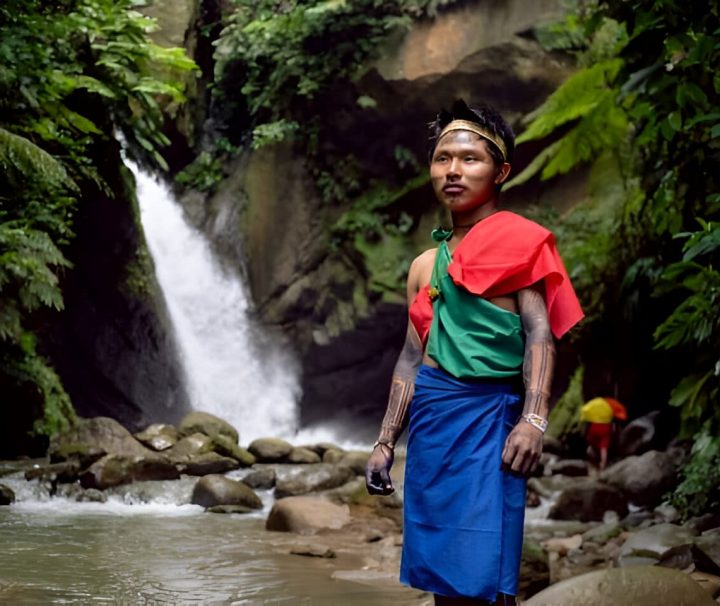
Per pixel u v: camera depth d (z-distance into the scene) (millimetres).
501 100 15328
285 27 16766
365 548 6473
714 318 5578
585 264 13305
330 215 16859
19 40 9547
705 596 3541
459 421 2256
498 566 2152
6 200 9750
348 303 16312
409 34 15812
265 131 16609
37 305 10203
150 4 17219
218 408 16047
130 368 14195
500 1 15266
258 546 6461
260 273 17125
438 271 2385
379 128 16375
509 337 2264
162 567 5531
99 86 11102
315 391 16859
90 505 8523
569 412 13102
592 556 6148
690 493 6648
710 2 4664
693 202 5934
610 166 14406
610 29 14438
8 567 5367
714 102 5035
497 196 2453
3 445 10492
